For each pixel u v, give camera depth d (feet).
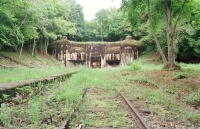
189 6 64.64
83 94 25.22
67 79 41.39
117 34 167.53
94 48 137.28
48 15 118.32
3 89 18.08
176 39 96.63
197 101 23.47
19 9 77.00
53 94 22.59
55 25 124.67
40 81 28.84
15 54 98.27
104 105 20.20
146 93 28.04
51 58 130.00
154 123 14.79
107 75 57.31
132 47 133.18
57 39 147.23
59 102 19.60
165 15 67.46
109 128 13.05
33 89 24.66
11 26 71.87
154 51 129.90
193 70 57.88
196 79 41.27
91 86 33.63
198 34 100.22
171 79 43.47
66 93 22.33
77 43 138.51
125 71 68.03
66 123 12.81
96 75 53.31
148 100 23.81
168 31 60.44
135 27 73.10
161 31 102.47
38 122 12.91
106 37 179.01
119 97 25.04
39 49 133.08
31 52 116.98
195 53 109.40
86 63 136.15
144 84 40.22
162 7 65.31
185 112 18.48
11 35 77.92
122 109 18.62
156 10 67.77
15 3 70.18
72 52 135.23
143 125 13.34
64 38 141.90
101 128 12.96
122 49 134.10
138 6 65.31
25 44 119.85
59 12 140.77
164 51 114.32
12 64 81.41
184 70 57.93
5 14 64.69
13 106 16.55
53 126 12.47
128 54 133.18
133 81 43.70
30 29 89.35
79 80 39.75
